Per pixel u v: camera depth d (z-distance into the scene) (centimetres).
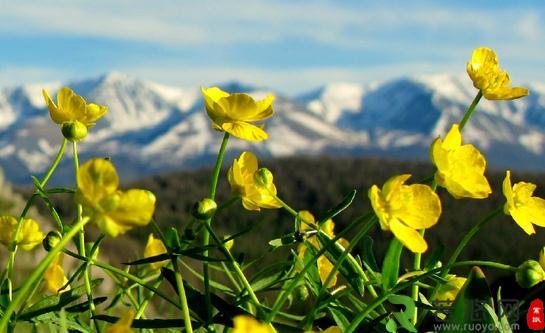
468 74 43
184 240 33
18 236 38
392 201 32
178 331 36
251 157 39
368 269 36
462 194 35
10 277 38
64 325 32
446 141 36
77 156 39
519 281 34
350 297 36
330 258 36
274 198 38
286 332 32
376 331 33
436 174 35
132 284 40
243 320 22
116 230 27
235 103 40
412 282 32
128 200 27
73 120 41
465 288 32
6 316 26
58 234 36
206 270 33
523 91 43
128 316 25
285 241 35
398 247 35
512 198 37
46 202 37
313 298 38
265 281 38
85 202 27
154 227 33
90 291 35
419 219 32
